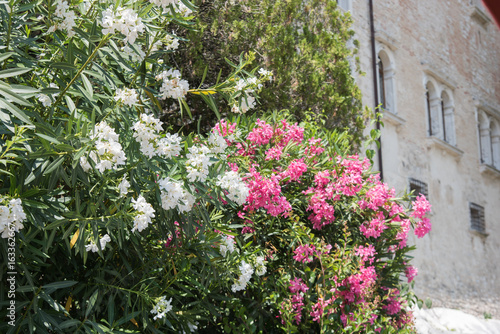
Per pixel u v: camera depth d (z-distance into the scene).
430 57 14.73
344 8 11.54
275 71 6.75
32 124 2.26
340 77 7.48
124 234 2.82
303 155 4.66
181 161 2.74
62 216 2.42
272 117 4.86
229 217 3.96
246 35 6.86
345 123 7.29
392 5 13.27
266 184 3.92
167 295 3.12
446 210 13.78
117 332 2.62
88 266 2.99
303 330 3.87
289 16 7.33
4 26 2.47
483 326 9.86
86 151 2.33
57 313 2.56
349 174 4.57
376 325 3.91
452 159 14.70
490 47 18.66
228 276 3.31
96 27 2.53
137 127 2.52
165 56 6.27
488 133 17.17
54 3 2.48
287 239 4.10
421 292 11.68
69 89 2.55
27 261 2.58
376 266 4.68
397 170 12.10
